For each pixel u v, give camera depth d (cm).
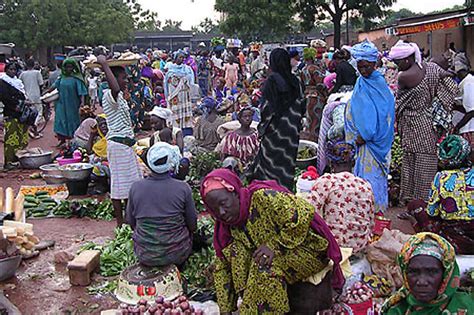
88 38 5381
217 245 408
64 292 580
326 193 506
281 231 370
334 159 555
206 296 541
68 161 1018
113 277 610
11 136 1163
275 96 688
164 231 555
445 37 2991
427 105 756
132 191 568
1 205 714
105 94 724
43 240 730
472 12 2645
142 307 478
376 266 520
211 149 991
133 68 1552
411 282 324
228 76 2025
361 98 652
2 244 600
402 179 790
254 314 395
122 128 728
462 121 879
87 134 1105
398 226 742
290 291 406
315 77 1098
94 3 5656
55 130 1310
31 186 1005
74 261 597
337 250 392
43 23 5184
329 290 409
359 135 651
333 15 3869
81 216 831
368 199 504
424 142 755
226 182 375
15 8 5300
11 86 1144
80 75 1303
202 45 2916
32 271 635
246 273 396
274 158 698
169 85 1355
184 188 566
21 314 523
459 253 546
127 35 6147
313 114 1102
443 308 330
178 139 903
